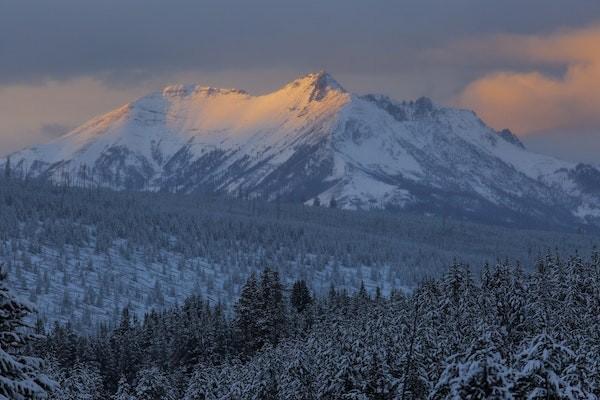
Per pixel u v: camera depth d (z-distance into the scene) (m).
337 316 184.00
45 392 51.47
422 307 188.00
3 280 53.34
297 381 162.00
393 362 147.12
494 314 185.50
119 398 195.00
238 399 185.62
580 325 176.50
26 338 53.31
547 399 63.03
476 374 62.97
